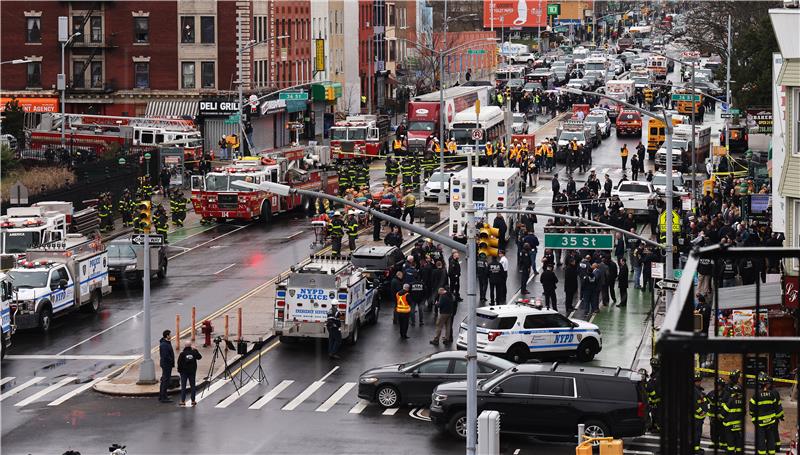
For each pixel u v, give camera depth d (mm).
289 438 58688
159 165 147375
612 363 73375
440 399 58562
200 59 186125
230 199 122062
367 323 83438
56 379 70062
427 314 86688
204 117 177875
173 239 116250
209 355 74812
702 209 114000
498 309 73250
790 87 76438
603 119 186125
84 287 85312
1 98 185625
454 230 107812
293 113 199750
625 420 56531
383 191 124625
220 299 90375
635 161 144625
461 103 168250
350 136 169875
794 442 49062
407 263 84812
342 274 76375
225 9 185125
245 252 109062
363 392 64562
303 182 130375
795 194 76250
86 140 159625
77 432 59781
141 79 187625
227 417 62625
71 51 188000
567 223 113438
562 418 56781
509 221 111125
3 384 69000
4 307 74312
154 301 89938
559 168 158750
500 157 154750
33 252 83750
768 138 138000
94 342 78375
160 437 58906
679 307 17422
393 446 57344
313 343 78438
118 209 129875
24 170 133625
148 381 68188
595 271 86000
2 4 188000
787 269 78438
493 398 57562
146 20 186500
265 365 73000
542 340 72812
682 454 16922
